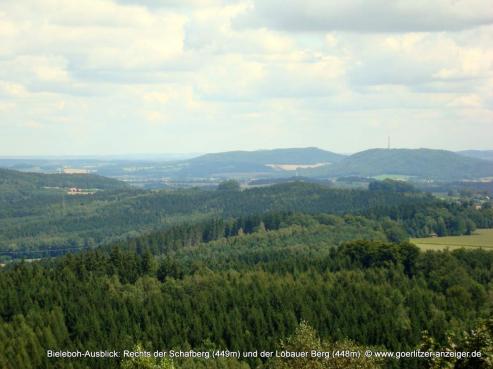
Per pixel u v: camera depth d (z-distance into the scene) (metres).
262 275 149.25
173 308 127.94
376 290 135.00
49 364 104.44
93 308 123.19
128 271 151.38
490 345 43.72
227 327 119.25
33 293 126.62
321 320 122.06
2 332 106.81
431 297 131.88
